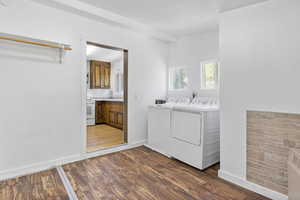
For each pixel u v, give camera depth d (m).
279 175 1.70
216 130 2.49
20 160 2.11
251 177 1.90
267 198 1.74
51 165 2.32
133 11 2.45
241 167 1.98
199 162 2.31
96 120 5.25
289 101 1.64
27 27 2.10
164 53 3.79
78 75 2.53
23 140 2.12
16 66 2.05
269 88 1.77
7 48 2.00
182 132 2.56
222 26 2.14
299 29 1.58
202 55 3.23
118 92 5.55
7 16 1.98
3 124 1.99
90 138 3.61
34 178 2.05
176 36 3.49
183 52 3.57
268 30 1.76
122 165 2.47
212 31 3.08
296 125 1.60
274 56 1.73
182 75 3.70
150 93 3.53
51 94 2.31
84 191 1.81
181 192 1.82
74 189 1.84
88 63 5.64
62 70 2.39
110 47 2.91
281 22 1.68
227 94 2.10
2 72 1.97
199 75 3.28
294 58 1.61
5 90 1.99
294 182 1.17
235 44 2.02
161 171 2.30
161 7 2.30
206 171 2.32
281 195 1.67
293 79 1.62
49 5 2.20
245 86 1.94
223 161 2.14
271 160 1.75
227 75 2.10
